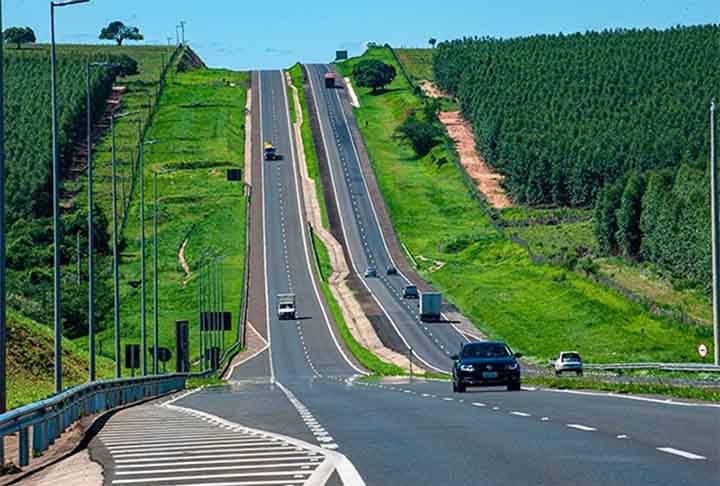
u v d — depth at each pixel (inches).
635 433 1529.3
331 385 4670.3
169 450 1637.6
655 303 7465.6
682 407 2043.6
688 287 7849.4
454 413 2139.5
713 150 3334.2
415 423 1915.6
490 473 1163.9
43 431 1856.5
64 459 1689.2
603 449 1342.3
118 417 2659.9
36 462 1710.1
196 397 3887.8
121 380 3437.5
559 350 7047.2
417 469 1229.1
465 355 3257.9
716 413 1857.8
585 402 2330.2
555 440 1480.1
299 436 1744.6
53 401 1955.0
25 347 4773.6
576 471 1144.2
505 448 1407.5
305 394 3533.5
